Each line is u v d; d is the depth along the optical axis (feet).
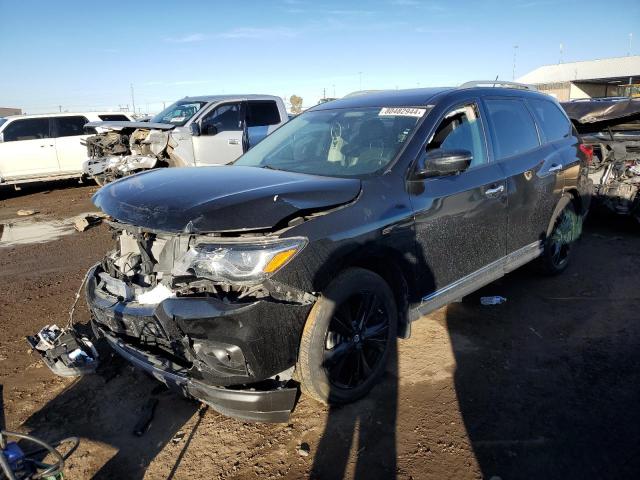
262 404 8.50
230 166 12.42
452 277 11.87
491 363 11.69
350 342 9.76
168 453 9.10
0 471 6.42
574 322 13.70
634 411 9.82
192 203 8.73
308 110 14.89
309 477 8.42
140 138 33.53
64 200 37.93
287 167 12.15
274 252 8.20
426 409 10.04
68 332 12.34
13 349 13.05
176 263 8.60
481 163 12.81
